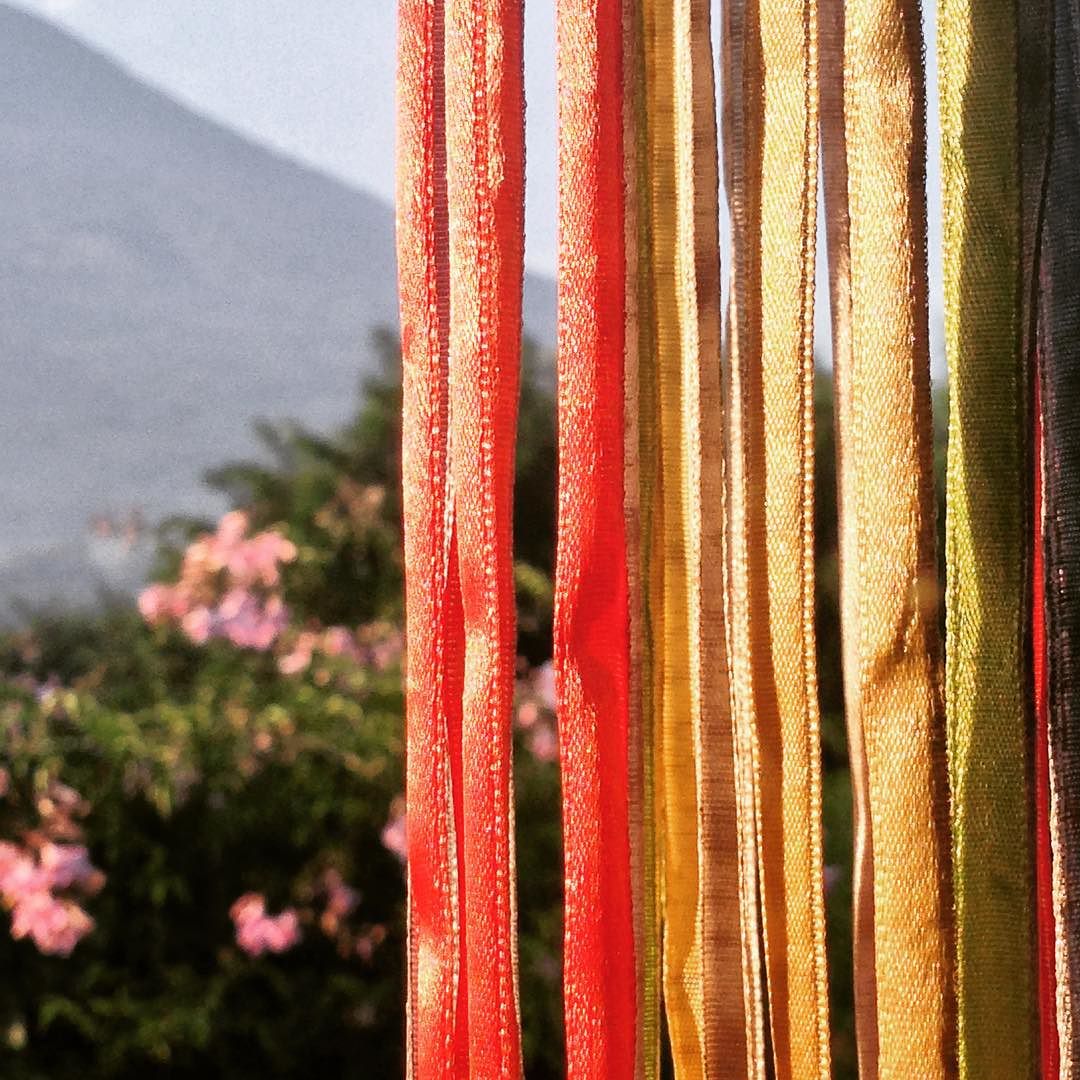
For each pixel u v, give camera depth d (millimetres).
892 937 561
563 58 588
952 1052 553
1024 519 561
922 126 563
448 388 635
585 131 581
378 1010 2199
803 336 586
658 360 631
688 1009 640
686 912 641
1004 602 563
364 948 2180
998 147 560
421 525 636
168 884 2100
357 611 2695
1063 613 594
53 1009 2016
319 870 2188
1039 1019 565
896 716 561
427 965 636
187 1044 2123
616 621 590
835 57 599
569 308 584
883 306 563
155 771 2104
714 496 608
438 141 631
